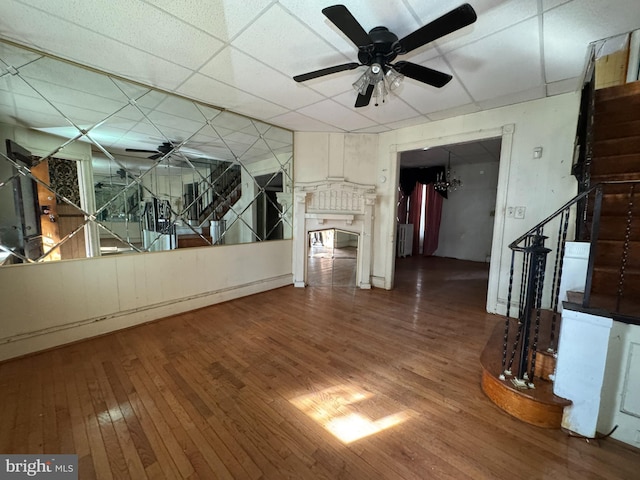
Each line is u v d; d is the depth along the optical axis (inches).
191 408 71.4
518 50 84.1
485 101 123.6
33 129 93.4
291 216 182.2
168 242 129.9
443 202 319.0
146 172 121.2
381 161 177.8
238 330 118.0
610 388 62.7
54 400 73.4
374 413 70.9
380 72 75.3
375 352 101.5
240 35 78.7
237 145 149.7
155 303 125.6
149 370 88.0
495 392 74.9
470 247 299.7
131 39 80.7
